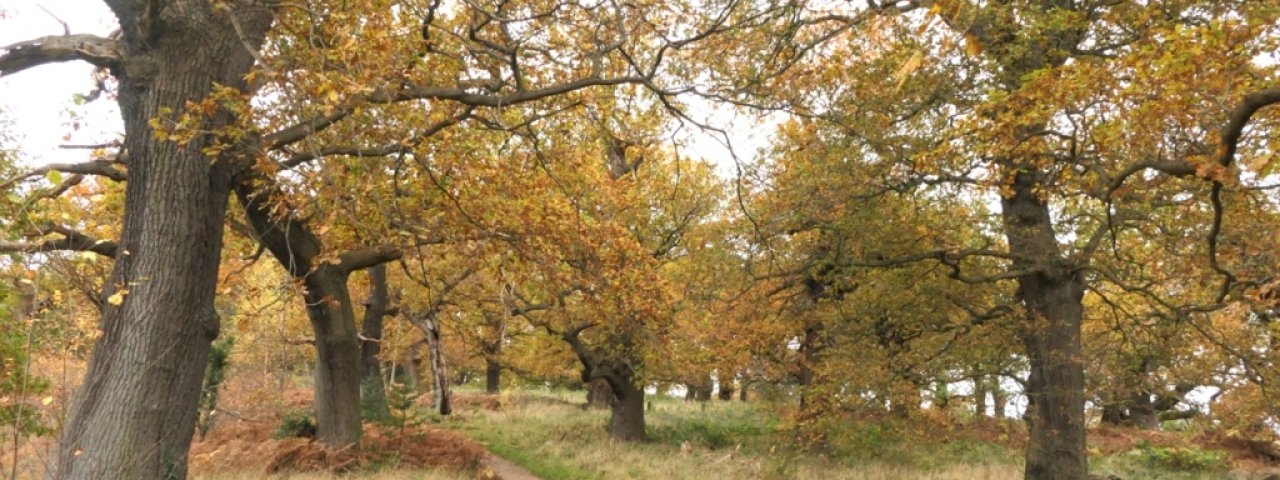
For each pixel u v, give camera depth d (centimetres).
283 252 1193
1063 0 1084
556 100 1037
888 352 1291
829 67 1041
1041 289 1212
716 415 2520
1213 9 805
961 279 1205
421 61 889
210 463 1210
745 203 1441
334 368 1357
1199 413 1337
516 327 2439
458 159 855
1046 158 945
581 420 2386
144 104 716
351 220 763
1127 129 734
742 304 1586
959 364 1227
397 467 1354
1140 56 660
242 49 761
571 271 1058
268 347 1848
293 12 830
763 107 922
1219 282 1071
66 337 723
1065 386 1188
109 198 1149
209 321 723
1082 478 1170
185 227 704
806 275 1510
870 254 1315
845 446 1348
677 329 1742
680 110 998
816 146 1257
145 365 669
